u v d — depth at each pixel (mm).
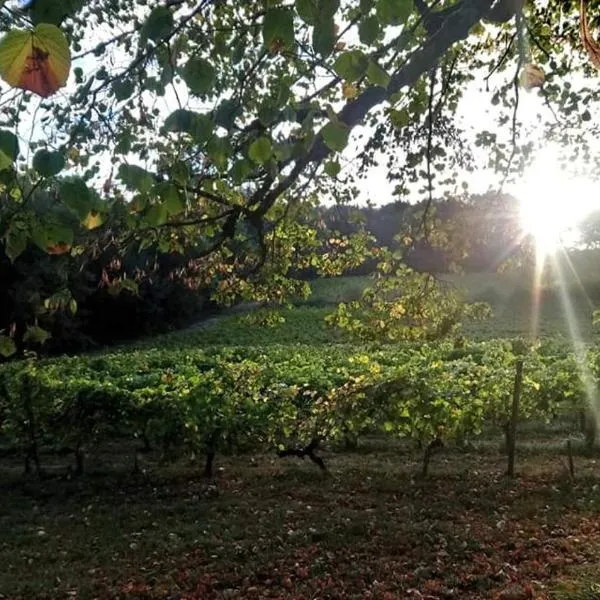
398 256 9461
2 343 3061
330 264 9766
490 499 8938
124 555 7352
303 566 6797
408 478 10109
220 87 3180
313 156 4129
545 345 18453
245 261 8188
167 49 2502
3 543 7902
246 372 11750
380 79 2314
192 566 6930
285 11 2049
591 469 10453
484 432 13109
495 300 39844
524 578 6328
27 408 10867
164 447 10328
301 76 3010
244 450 10836
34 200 2467
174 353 22312
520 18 3943
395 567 6688
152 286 35281
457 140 8445
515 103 7422
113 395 10500
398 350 18594
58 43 1542
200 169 4203
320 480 10133
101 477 10734
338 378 12992
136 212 3127
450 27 4027
